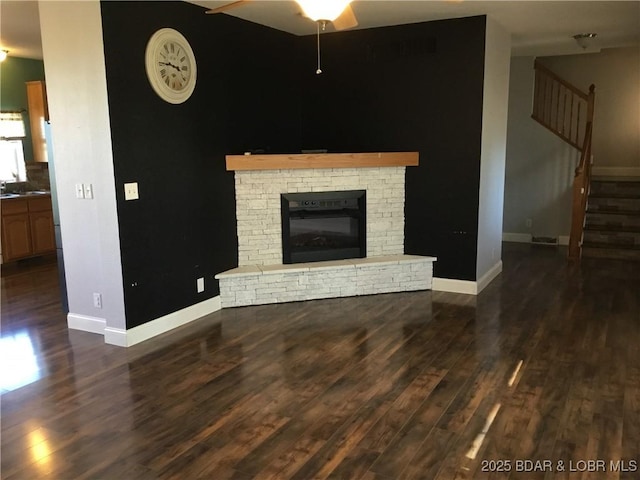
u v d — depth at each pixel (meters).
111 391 3.29
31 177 7.33
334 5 2.45
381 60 5.42
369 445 2.66
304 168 5.10
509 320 4.54
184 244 4.46
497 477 2.40
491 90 5.25
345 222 5.46
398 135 5.47
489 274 5.79
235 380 3.42
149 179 4.07
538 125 7.99
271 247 5.21
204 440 2.72
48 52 3.97
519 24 5.33
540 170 8.08
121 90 3.76
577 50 7.27
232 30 4.84
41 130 7.20
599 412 2.97
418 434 2.76
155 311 4.23
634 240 6.93
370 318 4.63
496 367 3.58
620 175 7.95
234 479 2.40
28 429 2.85
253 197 5.07
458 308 4.89
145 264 4.10
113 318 4.03
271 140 5.52
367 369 3.57
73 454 2.61
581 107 7.89
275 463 2.52
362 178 5.36
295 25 5.24
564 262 6.77
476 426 2.83
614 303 4.99
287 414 2.98
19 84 7.11
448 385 3.32
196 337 4.21
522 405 3.05
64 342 4.12
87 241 4.20
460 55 5.05
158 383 3.39
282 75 5.61
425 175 5.41
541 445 2.65
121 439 2.74
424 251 5.54
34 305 5.13
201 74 4.50
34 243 6.88
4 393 3.27
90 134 3.82
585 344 3.98
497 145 5.70
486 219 5.52
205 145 4.61
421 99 5.30
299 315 4.73
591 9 4.69
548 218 8.12
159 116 4.11
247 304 5.02
